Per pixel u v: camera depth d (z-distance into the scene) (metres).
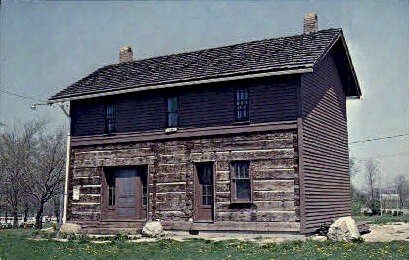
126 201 23.58
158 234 20.61
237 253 14.33
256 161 20.16
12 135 41.44
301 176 19.12
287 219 19.20
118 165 23.64
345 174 24.97
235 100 21.12
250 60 21.55
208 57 24.03
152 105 23.19
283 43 22.66
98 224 23.69
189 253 14.61
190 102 22.16
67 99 24.89
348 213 24.77
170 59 25.92
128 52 29.80
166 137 22.52
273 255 13.70
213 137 21.31
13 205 38.44
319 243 16.50
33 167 38.81
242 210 20.17
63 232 22.62
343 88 26.52
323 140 22.02
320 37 22.02
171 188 22.08
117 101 24.17
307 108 20.31
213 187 20.97
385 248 14.73
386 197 66.75
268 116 20.16
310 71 18.84
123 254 14.62
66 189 24.81
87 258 13.95
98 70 28.58
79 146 24.92
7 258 14.06
